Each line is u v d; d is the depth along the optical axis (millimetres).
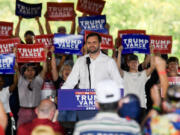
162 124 7352
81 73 11109
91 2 16141
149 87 14031
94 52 11008
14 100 13836
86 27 15219
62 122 10922
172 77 12812
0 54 12758
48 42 14312
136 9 29734
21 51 12930
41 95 13203
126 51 13016
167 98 7691
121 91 10867
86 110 10391
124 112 8227
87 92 10289
